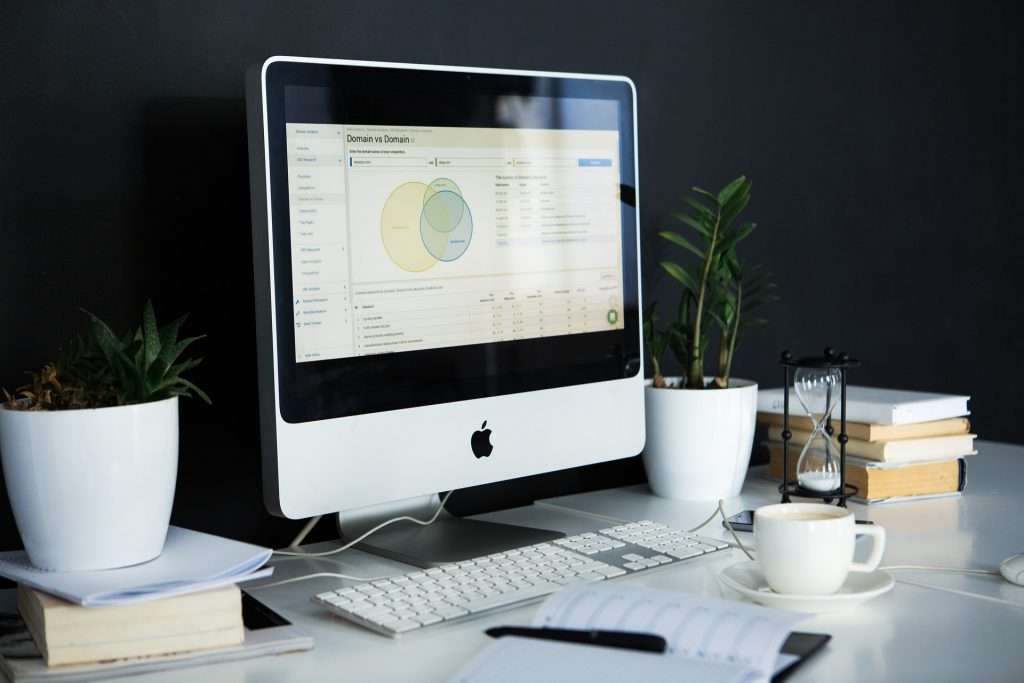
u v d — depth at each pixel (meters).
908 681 0.84
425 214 1.23
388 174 1.20
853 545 1.03
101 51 1.23
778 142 1.93
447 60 1.52
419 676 0.87
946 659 0.89
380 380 1.19
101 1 1.23
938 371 2.27
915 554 1.21
